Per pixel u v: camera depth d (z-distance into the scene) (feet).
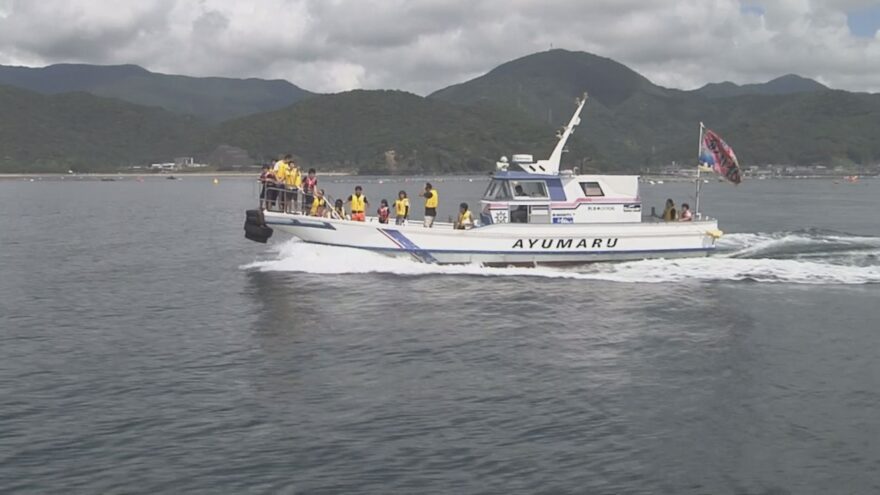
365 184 582.76
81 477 32.50
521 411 39.83
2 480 32.19
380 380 45.01
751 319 60.23
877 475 32.32
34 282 81.51
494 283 74.43
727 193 387.55
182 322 60.59
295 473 32.83
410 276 77.77
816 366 47.52
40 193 391.65
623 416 39.04
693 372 46.34
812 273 78.64
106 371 47.16
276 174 81.66
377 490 31.32
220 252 108.78
